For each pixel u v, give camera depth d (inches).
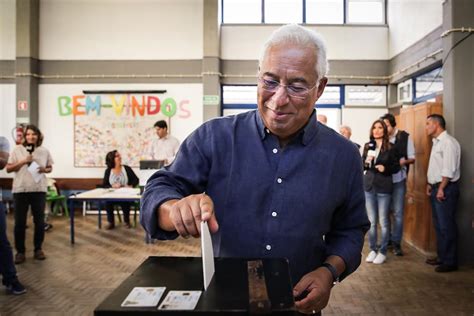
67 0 301.1
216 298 22.8
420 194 181.9
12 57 294.7
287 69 35.0
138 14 300.8
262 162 39.9
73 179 299.3
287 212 39.1
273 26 307.3
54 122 301.9
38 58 301.3
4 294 132.3
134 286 24.8
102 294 132.9
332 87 307.9
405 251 183.0
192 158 41.1
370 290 136.2
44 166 170.9
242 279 25.9
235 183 40.0
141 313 21.0
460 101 169.6
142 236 219.5
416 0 245.8
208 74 292.7
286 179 39.6
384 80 303.6
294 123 37.3
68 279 147.9
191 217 27.2
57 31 301.6
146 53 301.4
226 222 39.9
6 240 130.2
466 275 150.4
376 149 168.1
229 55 307.0
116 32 301.7
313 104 37.6
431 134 160.1
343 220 44.9
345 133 200.1
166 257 31.4
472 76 169.8
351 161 43.3
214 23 291.9
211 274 25.5
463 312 118.2
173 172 39.9
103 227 243.1
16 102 291.7
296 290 34.3
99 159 301.3
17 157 165.2
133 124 300.8
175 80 300.4
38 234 171.6
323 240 41.8
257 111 42.1
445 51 176.7
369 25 304.8
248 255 39.0
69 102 301.0
